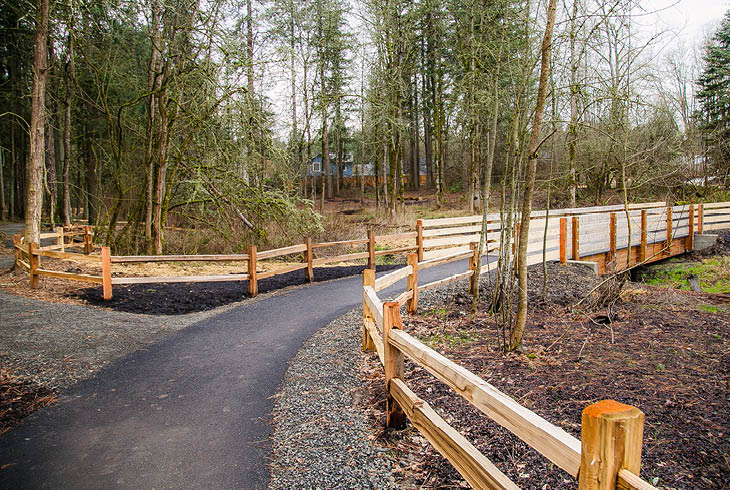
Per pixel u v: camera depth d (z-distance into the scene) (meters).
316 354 5.50
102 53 15.12
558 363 4.58
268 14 16.58
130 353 5.81
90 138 21.61
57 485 2.99
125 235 14.45
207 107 13.10
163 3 12.28
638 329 5.83
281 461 3.18
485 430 3.26
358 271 12.45
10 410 4.17
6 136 28.11
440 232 13.46
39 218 11.50
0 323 6.90
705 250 14.85
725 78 22.44
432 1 18.84
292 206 14.46
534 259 10.32
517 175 6.09
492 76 6.89
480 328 6.06
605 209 15.69
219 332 6.75
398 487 2.76
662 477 2.64
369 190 45.19
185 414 4.02
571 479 2.63
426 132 38.91
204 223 15.02
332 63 22.72
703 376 4.14
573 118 5.85
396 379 3.38
